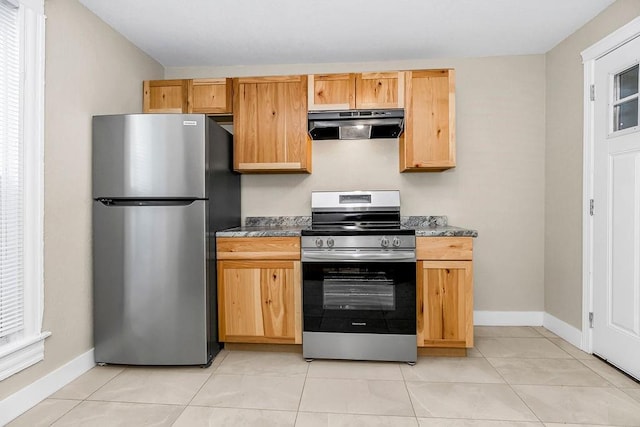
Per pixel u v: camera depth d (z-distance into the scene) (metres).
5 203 1.75
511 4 2.28
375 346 2.39
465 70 3.06
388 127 2.82
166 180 2.28
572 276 2.66
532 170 3.04
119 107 2.60
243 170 2.88
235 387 2.07
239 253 2.52
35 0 1.88
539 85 3.02
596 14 2.40
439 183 3.09
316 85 2.78
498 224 3.07
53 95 2.01
